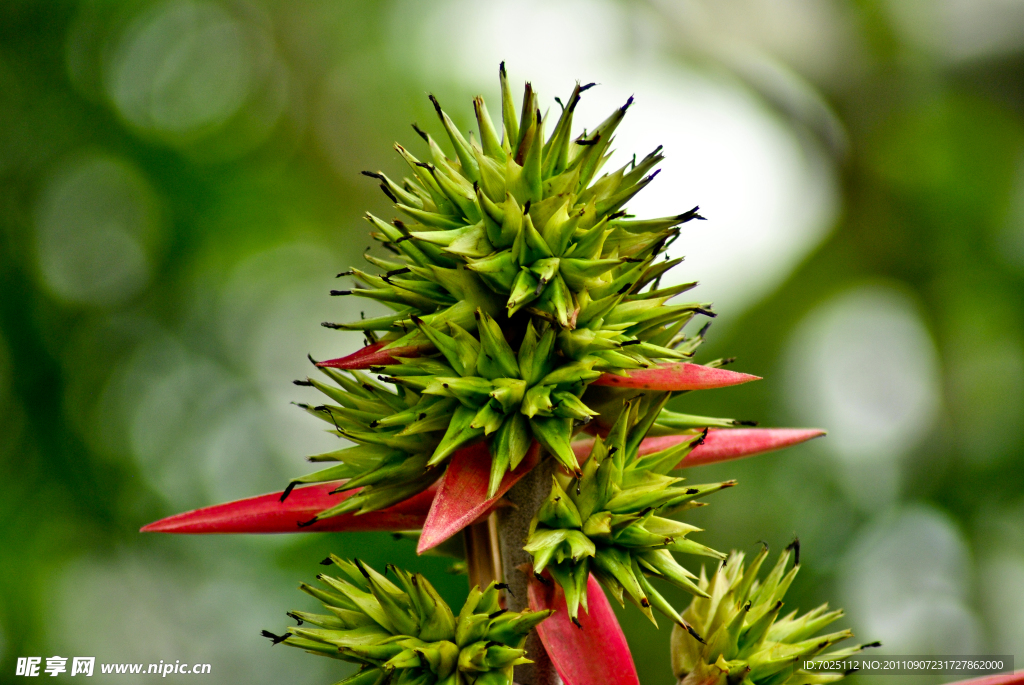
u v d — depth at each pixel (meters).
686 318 2.03
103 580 5.98
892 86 7.69
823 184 7.94
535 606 1.89
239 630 5.82
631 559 1.88
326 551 5.66
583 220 1.91
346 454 2.07
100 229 6.54
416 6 8.01
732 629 2.04
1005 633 6.51
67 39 6.53
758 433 2.32
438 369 1.95
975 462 6.96
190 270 6.73
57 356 6.21
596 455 1.90
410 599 1.90
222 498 6.42
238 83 7.39
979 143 7.73
